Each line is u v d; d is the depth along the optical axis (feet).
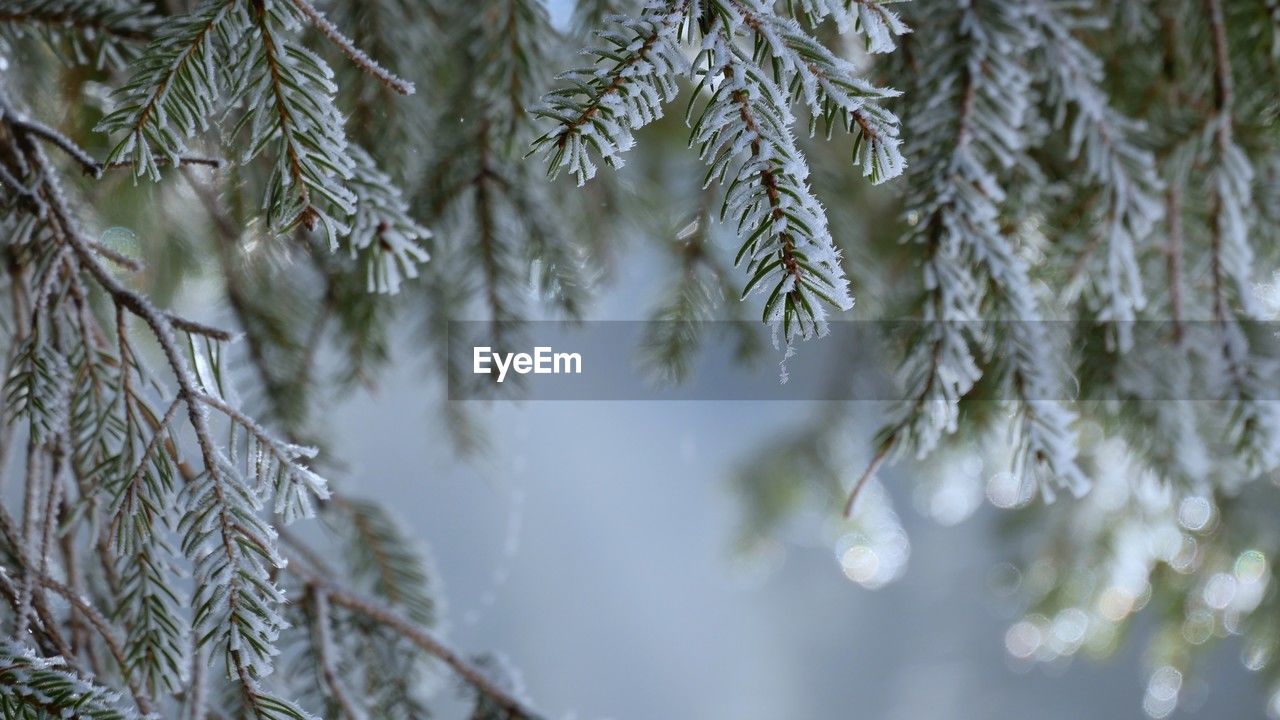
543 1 4.09
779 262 2.92
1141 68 4.42
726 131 2.96
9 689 3.17
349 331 5.28
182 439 3.41
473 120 4.59
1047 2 4.01
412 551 5.65
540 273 4.82
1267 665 7.14
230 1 3.15
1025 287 3.70
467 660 4.54
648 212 6.57
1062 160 4.24
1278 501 6.75
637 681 20.71
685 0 3.01
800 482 10.92
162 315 3.36
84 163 3.40
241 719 4.10
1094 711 20.02
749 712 21.07
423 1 4.40
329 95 3.13
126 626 3.46
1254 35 4.12
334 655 4.30
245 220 4.14
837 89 3.02
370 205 3.53
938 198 3.72
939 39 3.84
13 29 3.67
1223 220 4.11
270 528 3.22
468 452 6.82
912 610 21.71
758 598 22.22
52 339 3.46
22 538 3.46
